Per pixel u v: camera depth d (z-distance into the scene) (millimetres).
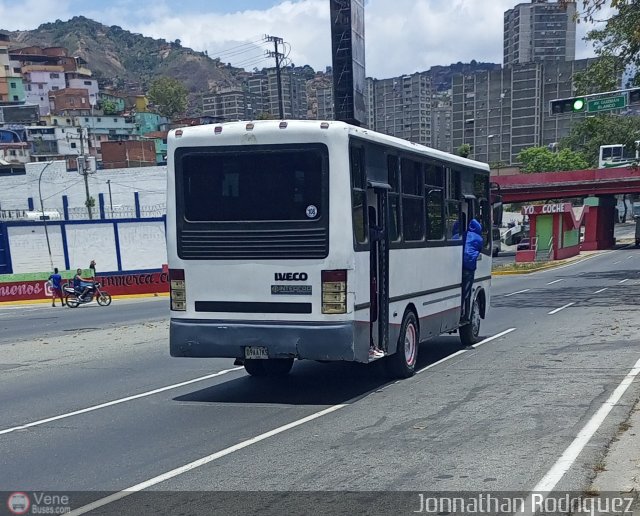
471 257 12766
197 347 8930
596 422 7410
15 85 130500
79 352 14734
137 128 127688
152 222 45031
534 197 62125
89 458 6777
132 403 9266
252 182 8719
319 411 8375
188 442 7203
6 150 96312
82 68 156375
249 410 8562
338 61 39406
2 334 19484
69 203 69875
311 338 8461
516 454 6402
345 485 5734
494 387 9414
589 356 11492
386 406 8516
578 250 58031
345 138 8414
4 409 9234
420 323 10758
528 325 16172
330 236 8414
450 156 12070
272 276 8641
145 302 31750
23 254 42688
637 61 20969
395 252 9742
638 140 26047
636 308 18281
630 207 116312
